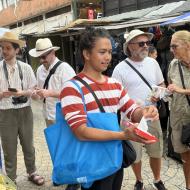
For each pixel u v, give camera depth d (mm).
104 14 12148
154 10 8578
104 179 1941
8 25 23531
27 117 3711
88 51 1888
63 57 13383
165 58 6078
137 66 3201
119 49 7234
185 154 3316
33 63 13828
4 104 3523
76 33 9805
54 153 1896
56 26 15133
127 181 3945
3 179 2211
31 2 18469
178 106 3121
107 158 1845
